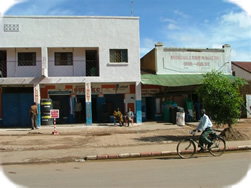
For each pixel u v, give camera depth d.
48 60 18.91
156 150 10.32
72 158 9.39
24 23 17.75
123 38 18.55
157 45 20.45
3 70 18.84
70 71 19.11
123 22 18.61
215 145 9.65
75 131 15.68
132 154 9.73
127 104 19.69
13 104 19.09
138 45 18.67
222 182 5.98
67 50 19.09
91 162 8.98
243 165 7.76
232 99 11.93
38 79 17.62
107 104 19.66
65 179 6.55
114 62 18.47
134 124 18.23
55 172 7.42
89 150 10.66
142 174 6.87
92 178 6.58
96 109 19.81
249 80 24.45
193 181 6.07
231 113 12.04
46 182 6.30
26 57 18.80
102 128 16.69
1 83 17.34
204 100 12.53
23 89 19.61
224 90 11.89
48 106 17.67
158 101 20.86
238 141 11.91
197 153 10.08
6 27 17.64
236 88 12.42
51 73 18.92
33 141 12.68
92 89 19.52
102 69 18.25
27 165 8.58
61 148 11.20
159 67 20.34
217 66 21.14
